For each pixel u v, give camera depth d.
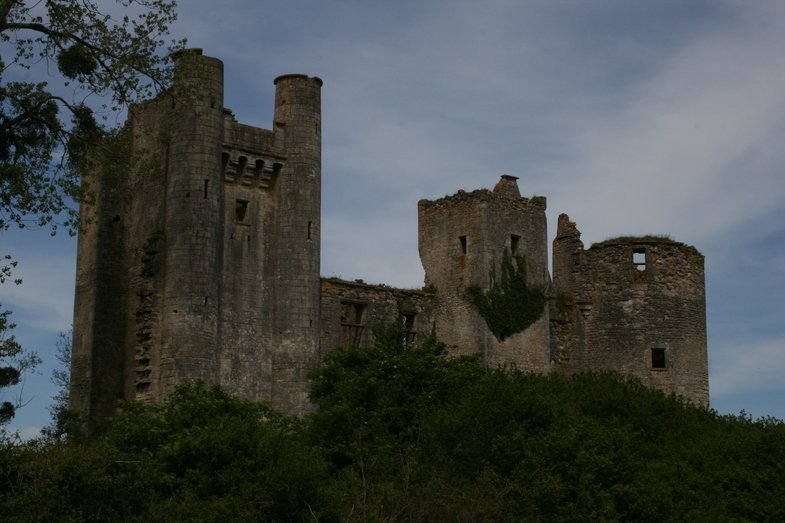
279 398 54.62
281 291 55.75
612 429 43.38
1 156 39.75
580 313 67.19
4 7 38.22
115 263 55.78
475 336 61.69
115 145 41.59
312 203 56.84
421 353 49.66
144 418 42.41
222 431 38.72
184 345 51.72
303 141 57.12
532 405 42.34
